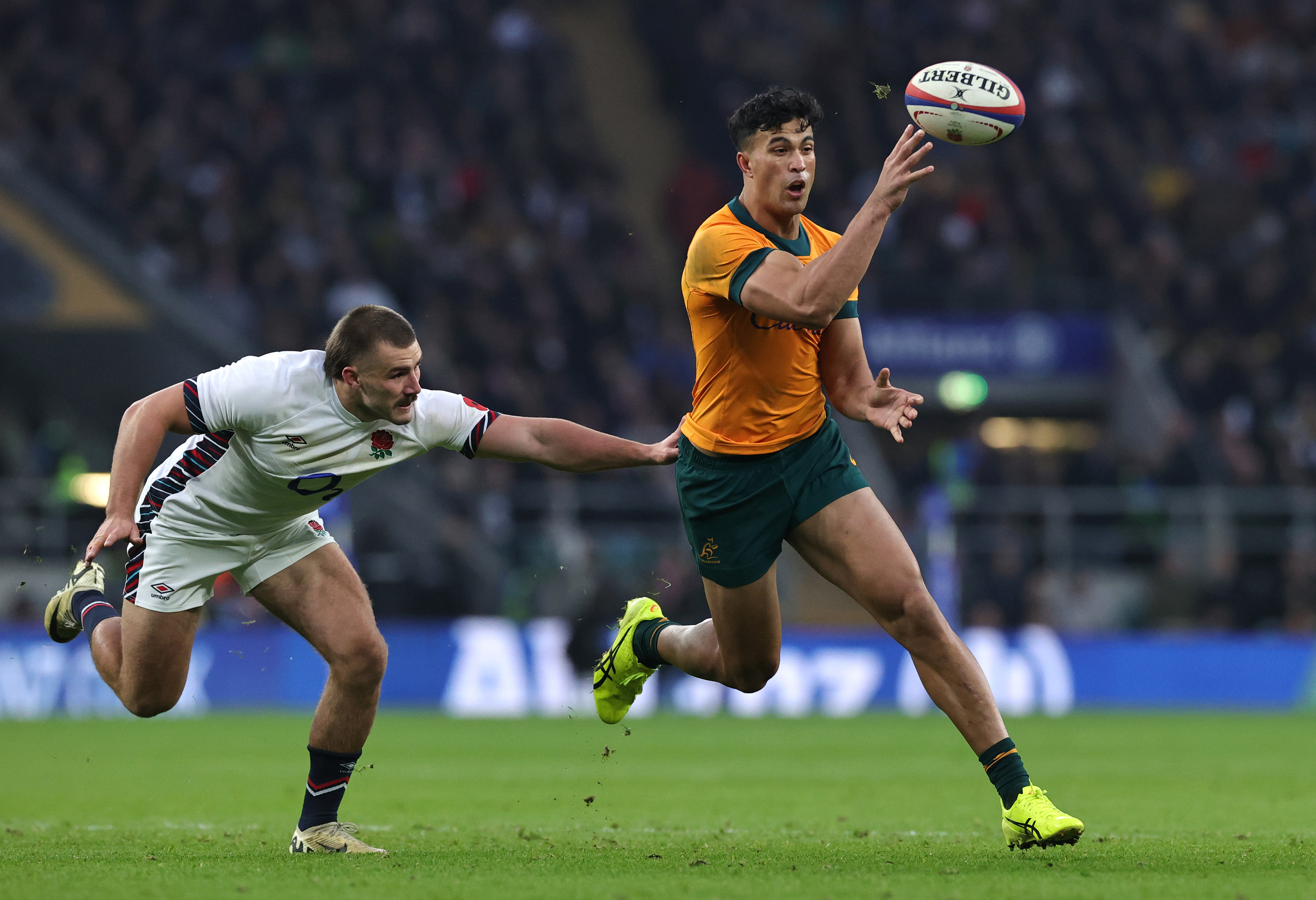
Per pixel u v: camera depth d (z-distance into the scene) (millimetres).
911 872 17125
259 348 70562
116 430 68750
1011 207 87812
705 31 93188
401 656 61656
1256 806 28312
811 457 19641
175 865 18156
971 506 65062
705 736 48250
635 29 99875
